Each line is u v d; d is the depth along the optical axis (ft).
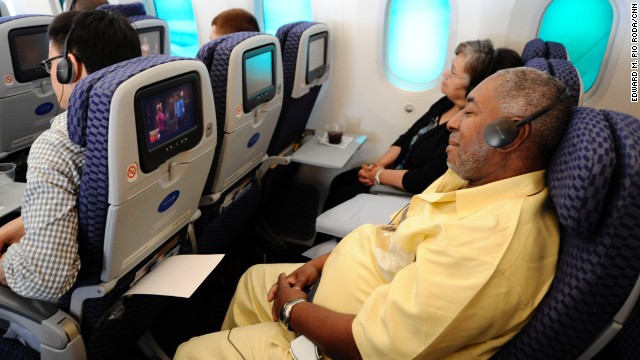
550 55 5.66
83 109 2.97
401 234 3.52
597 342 2.50
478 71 6.12
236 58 4.75
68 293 3.81
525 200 2.91
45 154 3.34
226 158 5.37
